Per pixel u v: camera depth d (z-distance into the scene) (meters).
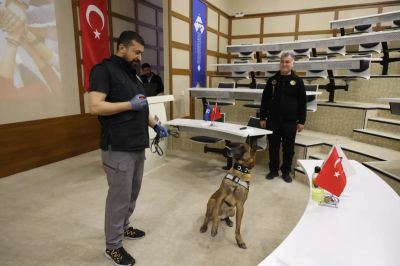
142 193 2.90
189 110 5.73
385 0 6.00
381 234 1.18
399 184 2.44
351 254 1.04
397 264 0.99
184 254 1.92
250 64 5.17
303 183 3.21
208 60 6.65
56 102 3.86
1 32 3.11
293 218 2.43
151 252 1.93
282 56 2.98
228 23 7.66
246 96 4.12
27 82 3.45
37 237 2.08
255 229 2.25
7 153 3.29
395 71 4.78
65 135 4.00
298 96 3.05
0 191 2.88
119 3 4.92
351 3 6.32
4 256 1.86
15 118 3.36
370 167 2.77
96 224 2.27
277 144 3.24
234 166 1.92
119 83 1.58
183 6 5.21
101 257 1.87
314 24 6.78
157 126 2.01
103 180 3.22
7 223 2.26
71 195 2.81
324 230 1.20
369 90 4.54
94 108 1.49
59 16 3.78
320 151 3.67
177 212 2.51
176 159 4.10
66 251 1.92
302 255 1.03
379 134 3.49
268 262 0.99
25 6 3.34
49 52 3.69
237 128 3.20
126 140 1.62
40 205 2.58
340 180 1.45
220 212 2.09
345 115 4.03
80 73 4.16
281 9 7.07
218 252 1.95
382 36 4.27
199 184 3.17
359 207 1.42
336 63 4.14
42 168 3.61
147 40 5.98
